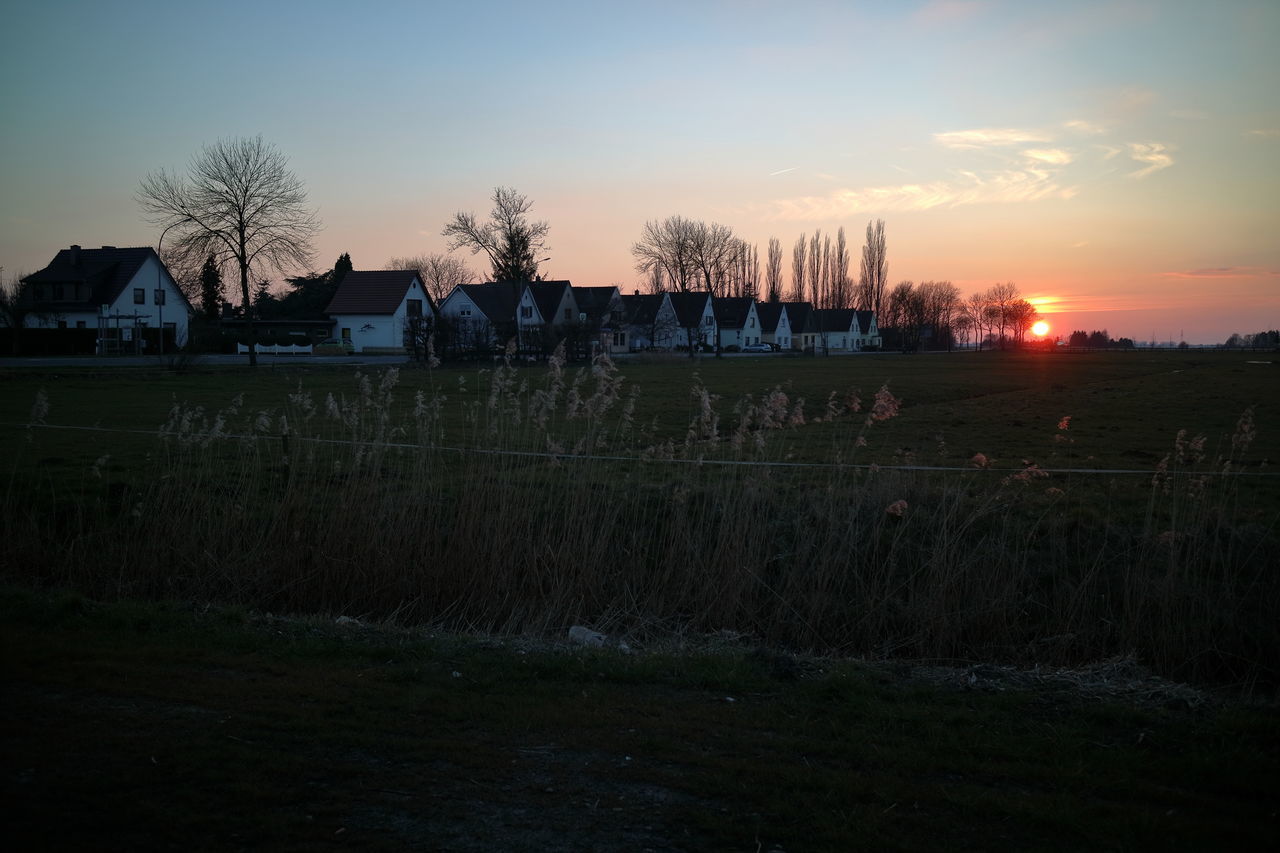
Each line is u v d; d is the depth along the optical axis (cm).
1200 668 729
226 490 1067
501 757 482
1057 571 834
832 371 5597
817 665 689
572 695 586
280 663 630
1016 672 685
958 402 3256
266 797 424
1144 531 817
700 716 554
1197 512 851
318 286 10281
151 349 6247
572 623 827
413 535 897
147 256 7188
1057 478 1281
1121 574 818
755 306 11238
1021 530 919
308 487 1041
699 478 980
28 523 1014
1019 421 2411
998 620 786
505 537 875
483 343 5084
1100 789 466
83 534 1009
